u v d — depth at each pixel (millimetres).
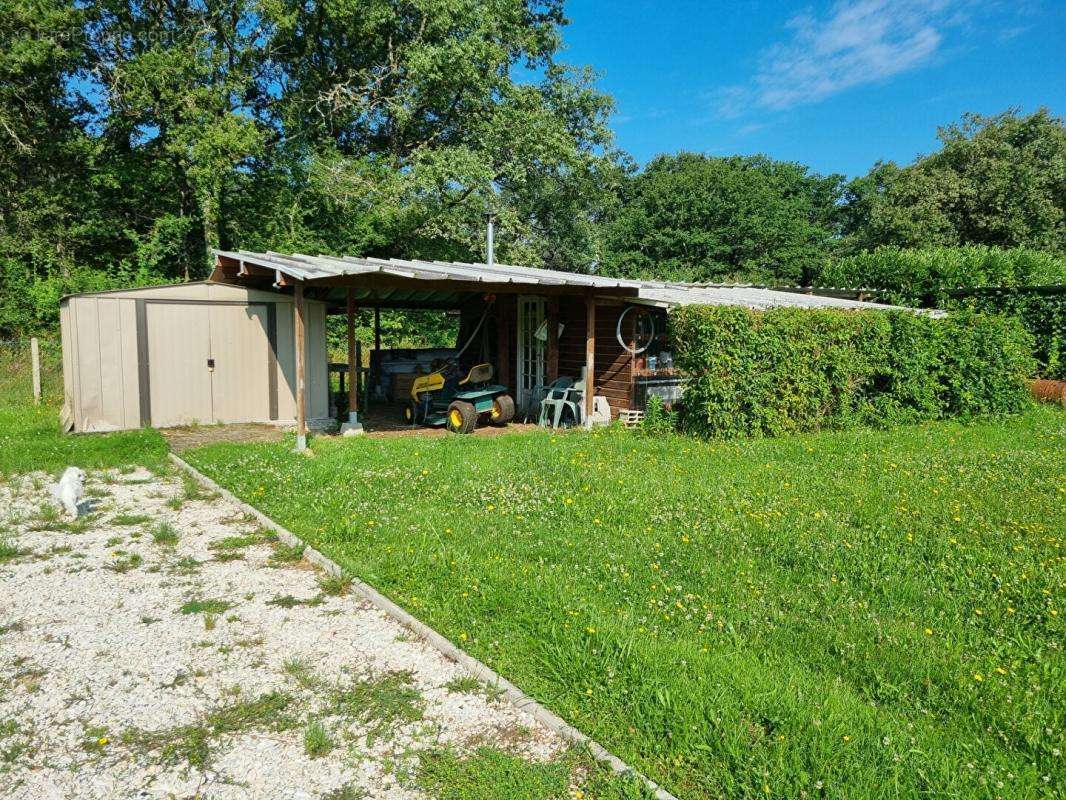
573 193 27438
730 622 3898
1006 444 9844
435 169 21594
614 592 4352
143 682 3467
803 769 2682
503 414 11453
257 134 19172
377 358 15391
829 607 4191
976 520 5801
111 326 10125
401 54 23000
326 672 3568
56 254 18828
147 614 4211
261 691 3396
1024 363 12969
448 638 3834
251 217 21453
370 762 2873
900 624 3982
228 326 10938
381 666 3631
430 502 6383
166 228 19484
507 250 24766
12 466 7738
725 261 39750
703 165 42438
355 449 8859
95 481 7359
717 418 9875
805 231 40281
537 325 13367
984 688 3297
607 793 2627
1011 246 28516
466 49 21938
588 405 11531
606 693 3221
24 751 2932
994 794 2559
